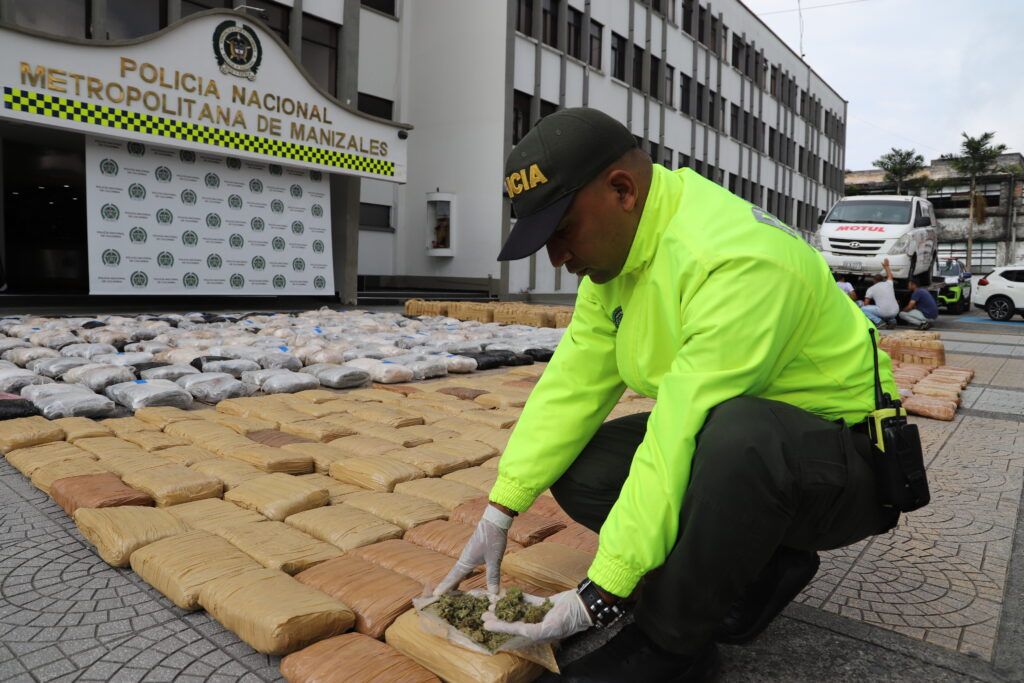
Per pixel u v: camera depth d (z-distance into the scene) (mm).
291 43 14336
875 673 1674
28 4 10688
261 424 3436
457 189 19031
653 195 1438
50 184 15383
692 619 1369
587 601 1382
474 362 5785
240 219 12227
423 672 1501
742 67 31156
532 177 1344
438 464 2869
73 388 3889
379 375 5105
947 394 5203
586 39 21562
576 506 1835
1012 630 1899
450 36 19062
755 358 1323
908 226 13266
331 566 1906
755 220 1409
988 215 58094
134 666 1593
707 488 1312
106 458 2789
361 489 2672
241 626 1624
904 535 2605
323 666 1471
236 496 2441
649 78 24406
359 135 13688
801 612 1983
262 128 12125
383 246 19406
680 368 1364
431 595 1679
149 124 10695
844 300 1526
